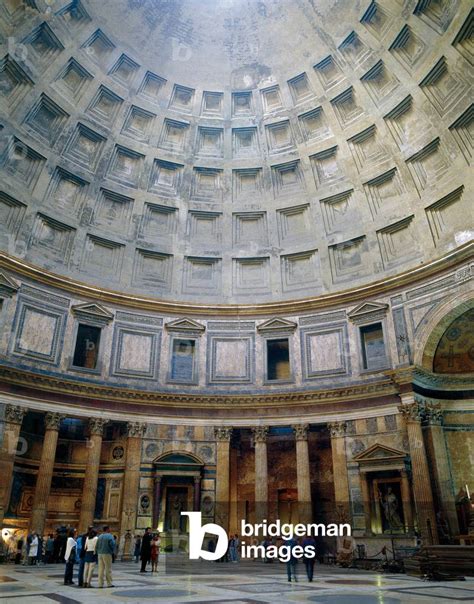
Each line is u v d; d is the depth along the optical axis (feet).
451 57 78.79
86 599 30.01
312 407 88.02
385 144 91.56
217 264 102.63
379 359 86.17
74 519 86.48
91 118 94.07
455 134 82.43
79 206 94.94
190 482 85.71
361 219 95.20
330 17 88.17
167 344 94.38
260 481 85.97
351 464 82.38
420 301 82.84
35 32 81.97
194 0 91.20
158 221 102.63
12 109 84.43
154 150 100.78
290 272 100.68
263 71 98.37
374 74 89.45
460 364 84.53
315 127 99.60
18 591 34.63
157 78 97.60
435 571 47.93
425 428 79.51
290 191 102.68
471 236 80.07
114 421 85.81
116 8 87.56
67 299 88.28
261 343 95.66
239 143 103.24
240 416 90.22
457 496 77.82
